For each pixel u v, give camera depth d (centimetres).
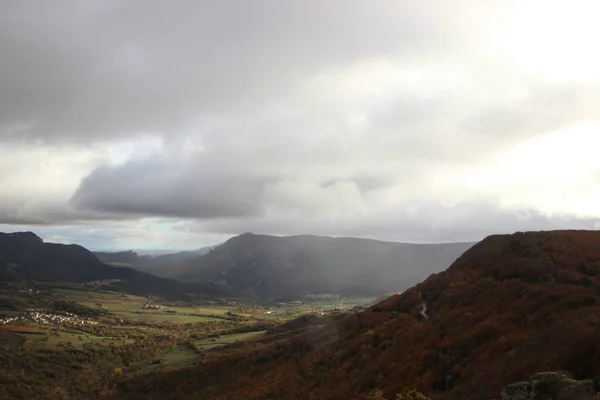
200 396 8606
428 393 3659
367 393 4391
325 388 5322
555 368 2839
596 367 2625
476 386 3228
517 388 2453
